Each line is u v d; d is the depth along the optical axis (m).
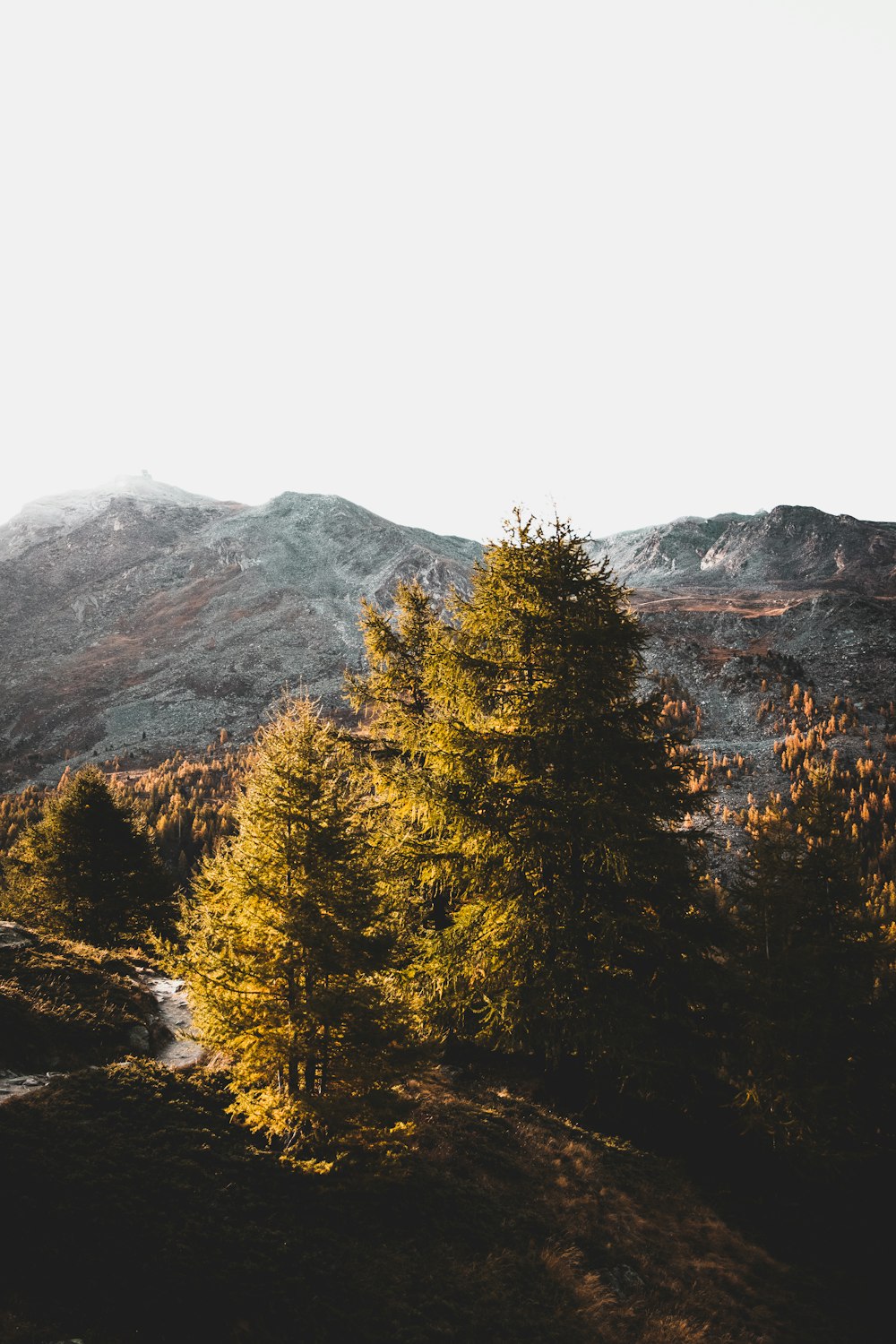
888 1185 14.62
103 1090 11.06
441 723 14.50
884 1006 16.98
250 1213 9.20
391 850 13.34
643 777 14.00
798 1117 14.81
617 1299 9.87
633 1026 12.67
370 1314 8.20
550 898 13.72
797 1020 15.84
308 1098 9.60
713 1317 10.02
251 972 9.91
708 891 25.03
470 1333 8.34
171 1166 9.59
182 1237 8.34
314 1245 9.03
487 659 14.92
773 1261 11.84
